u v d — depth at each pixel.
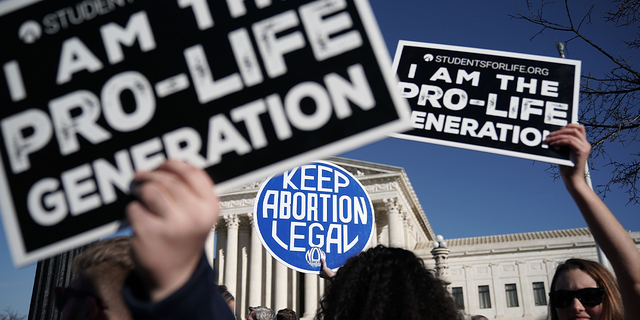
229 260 54.19
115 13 1.51
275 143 1.49
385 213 55.69
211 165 1.47
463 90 3.39
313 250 5.66
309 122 1.50
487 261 54.53
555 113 3.25
